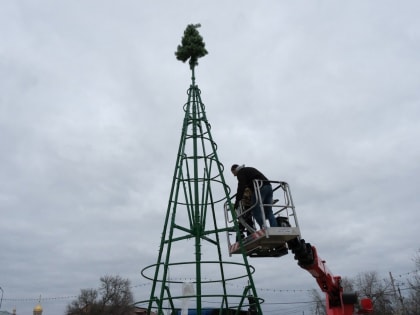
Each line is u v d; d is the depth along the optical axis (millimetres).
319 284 9727
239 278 6324
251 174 7605
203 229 6617
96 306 65625
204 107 7781
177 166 6879
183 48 8156
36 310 66812
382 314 43562
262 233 7008
